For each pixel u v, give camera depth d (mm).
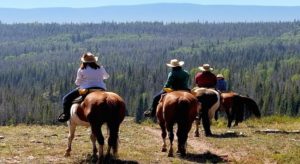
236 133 23297
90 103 14227
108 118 14102
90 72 15414
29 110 139875
